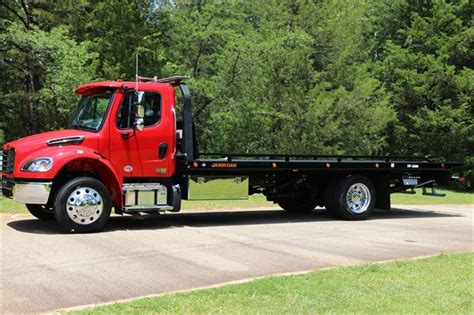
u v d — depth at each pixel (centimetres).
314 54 2630
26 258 770
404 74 3042
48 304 553
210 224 1192
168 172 1098
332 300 565
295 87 2455
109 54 2212
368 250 896
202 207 1538
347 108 2577
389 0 3397
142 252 833
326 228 1163
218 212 1455
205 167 1133
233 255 827
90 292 601
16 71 2209
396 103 3122
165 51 2312
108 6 2258
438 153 3083
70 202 985
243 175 1212
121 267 727
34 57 1855
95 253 816
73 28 2277
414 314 521
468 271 714
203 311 521
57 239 927
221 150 2353
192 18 2283
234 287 611
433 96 3080
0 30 2066
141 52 2200
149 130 1076
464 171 3025
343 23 2648
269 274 703
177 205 1102
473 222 1339
